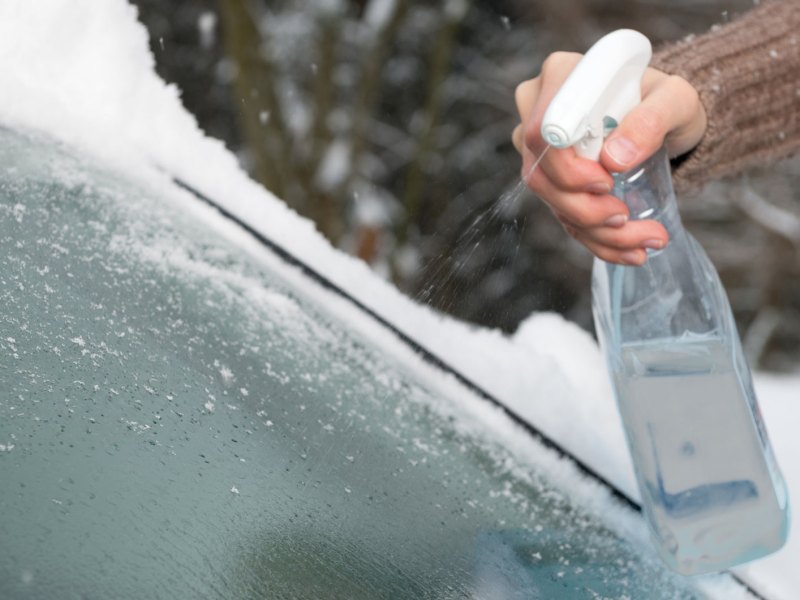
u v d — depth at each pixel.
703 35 1.48
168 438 0.96
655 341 1.16
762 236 8.30
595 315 1.25
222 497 0.93
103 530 0.83
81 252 1.18
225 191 1.45
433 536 1.05
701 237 8.38
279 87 8.11
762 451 1.17
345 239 7.53
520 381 1.37
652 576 1.15
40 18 1.47
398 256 7.65
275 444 1.04
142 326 1.11
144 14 8.75
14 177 1.26
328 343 1.26
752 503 1.15
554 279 8.20
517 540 1.12
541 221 8.27
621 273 1.18
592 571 1.12
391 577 0.96
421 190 7.91
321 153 7.46
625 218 1.12
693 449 1.14
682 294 1.17
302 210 7.44
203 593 0.82
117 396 0.98
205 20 3.93
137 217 1.30
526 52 8.98
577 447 1.32
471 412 1.28
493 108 8.95
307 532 0.95
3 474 0.83
